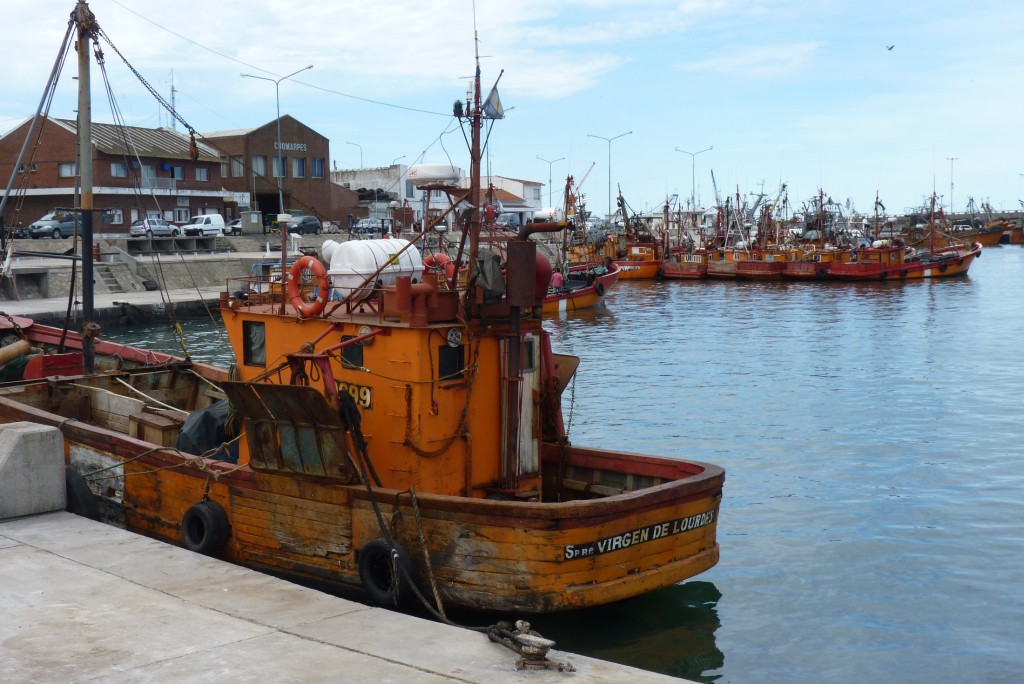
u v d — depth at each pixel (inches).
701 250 3159.5
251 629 293.6
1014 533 556.4
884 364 1218.0
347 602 319.0
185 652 275.0
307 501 410.6
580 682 256.1
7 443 421.4
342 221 3117.6
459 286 428.8
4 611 308.3
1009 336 1492.4
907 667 386.3
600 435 813.9
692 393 1011.9
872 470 700.0
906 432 823.7
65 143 2330.2
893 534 555.8
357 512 395.5
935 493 639.1
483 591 365.7
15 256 1747.0
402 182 3277.6
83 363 689.0
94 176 2327.8
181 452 465.1
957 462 722.8
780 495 636.7
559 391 457.7
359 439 390.9
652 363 1237.1
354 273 452.8
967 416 890.1
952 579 485.1
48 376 685.9
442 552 373.4
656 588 385.4
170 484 471.5
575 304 1950.1
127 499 497.4
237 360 485.7
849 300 2201.0
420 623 300.0
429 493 378.3
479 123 410.6
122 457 494.6
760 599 457.7
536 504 354.3
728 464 717.9
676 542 392.5
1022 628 426.0
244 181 2810.0
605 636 409.1
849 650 401.4
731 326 1681.8
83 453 521.7
